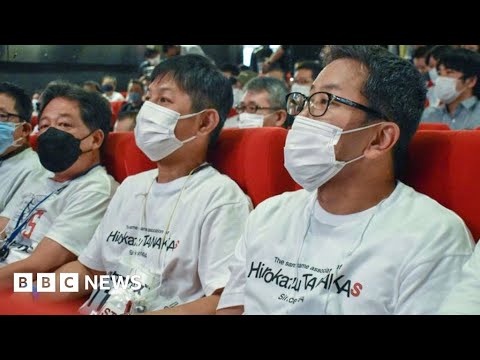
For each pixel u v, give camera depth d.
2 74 5.35
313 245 1.38
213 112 1.87
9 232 2.34
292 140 1.39
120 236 1.91
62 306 1.94
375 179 1.34
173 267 1.73
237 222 1.71
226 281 1.63
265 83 3.54
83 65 6.49
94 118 2.27
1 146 2.57
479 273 1.17
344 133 1.34
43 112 2.28
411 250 1.22
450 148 1.39
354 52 1.37
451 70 4.18
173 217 1.78
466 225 1.34
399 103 1.33
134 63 7.14
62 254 2.11
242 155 1.84
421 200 1.32
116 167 2.34
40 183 2.47
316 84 1.40
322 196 1.40
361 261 1.28
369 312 1.23
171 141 1.83
